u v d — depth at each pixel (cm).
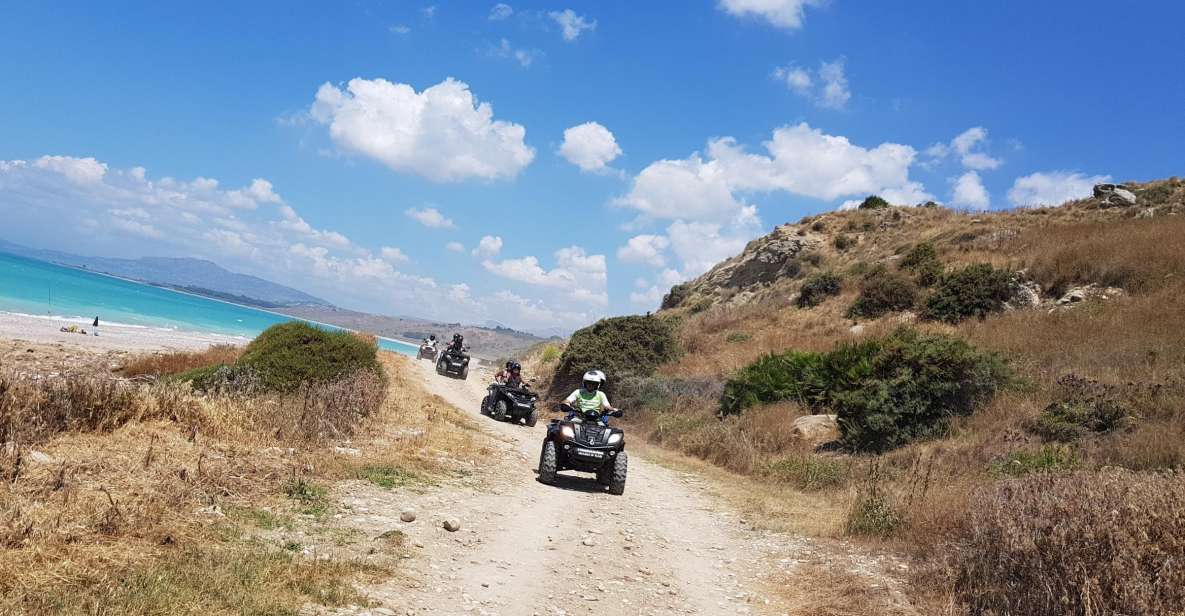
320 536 584
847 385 1579
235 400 1020
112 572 408
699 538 852
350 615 424
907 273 3284
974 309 2628
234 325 8031
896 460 1270
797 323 3353
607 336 3014
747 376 2009
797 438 1592
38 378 783
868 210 4953
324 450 945
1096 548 506
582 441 1091
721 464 1586
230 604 396
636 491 1162
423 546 617
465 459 1145
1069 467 970
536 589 564
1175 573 464
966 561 642
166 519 528
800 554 787
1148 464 942
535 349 5581
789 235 4759
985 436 1252
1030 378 1491
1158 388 1213
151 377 1186
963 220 4200
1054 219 3747
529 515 836
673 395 2348
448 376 3584
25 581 372
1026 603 537
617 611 540
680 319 4306
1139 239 2645
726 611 577
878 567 726
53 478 547
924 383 1412
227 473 700
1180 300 2030
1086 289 2453
